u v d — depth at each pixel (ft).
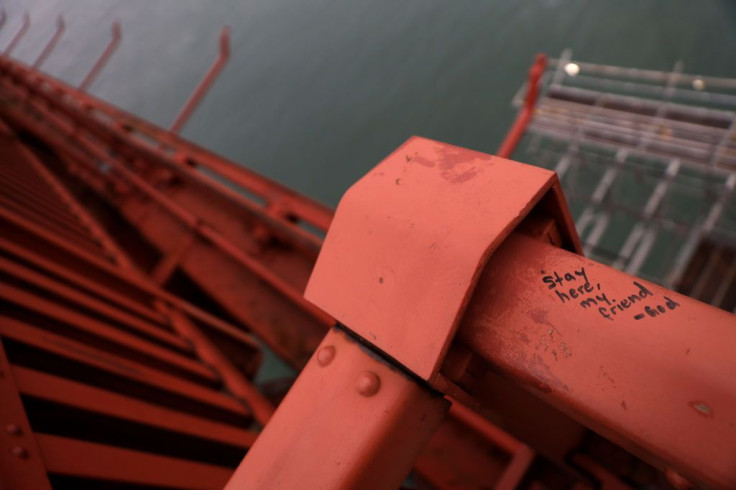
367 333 2.21
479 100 99.71
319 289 2.46
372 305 2.21
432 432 2.38
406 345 2.05
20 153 27.27
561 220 2.21
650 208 23.30
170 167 22.18
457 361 2.17
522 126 23.75
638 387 1.61
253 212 17.13
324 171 108.27
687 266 21.43
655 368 1.58
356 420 2.24
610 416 1.66
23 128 34.35
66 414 5.54
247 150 121.80
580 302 1.82
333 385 2.40
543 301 1.90
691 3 85.51
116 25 85.56
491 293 2.04
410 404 2.22
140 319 10.74
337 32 139.03
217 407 8.48
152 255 25.45
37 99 41.11
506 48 102.17
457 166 2.27
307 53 139.64
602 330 1.72
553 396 1.83
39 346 6.17
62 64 190.49
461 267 1.91
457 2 120.47
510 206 1.97
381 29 130.41
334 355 2.48
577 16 96.43
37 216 13.69
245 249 17.08
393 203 2.26
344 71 124.98
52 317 7.32
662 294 1.69
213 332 13.24
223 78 149.59
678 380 1.53
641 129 21.24
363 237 2.30
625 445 1.83
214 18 178.60
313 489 2.19
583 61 89.40
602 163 23.73
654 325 1.64
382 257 2.19
